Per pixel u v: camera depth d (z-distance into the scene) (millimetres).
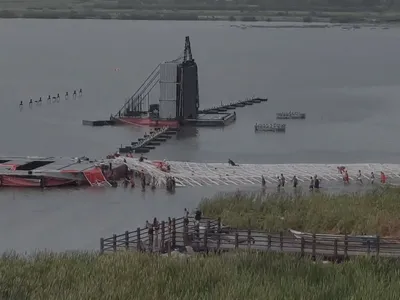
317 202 158750
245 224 147250
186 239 136000
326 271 117875
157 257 124188
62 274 115500
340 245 130000
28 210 178375
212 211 158250
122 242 140125
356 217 147000
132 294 108062
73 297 106438
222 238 135875
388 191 172125
